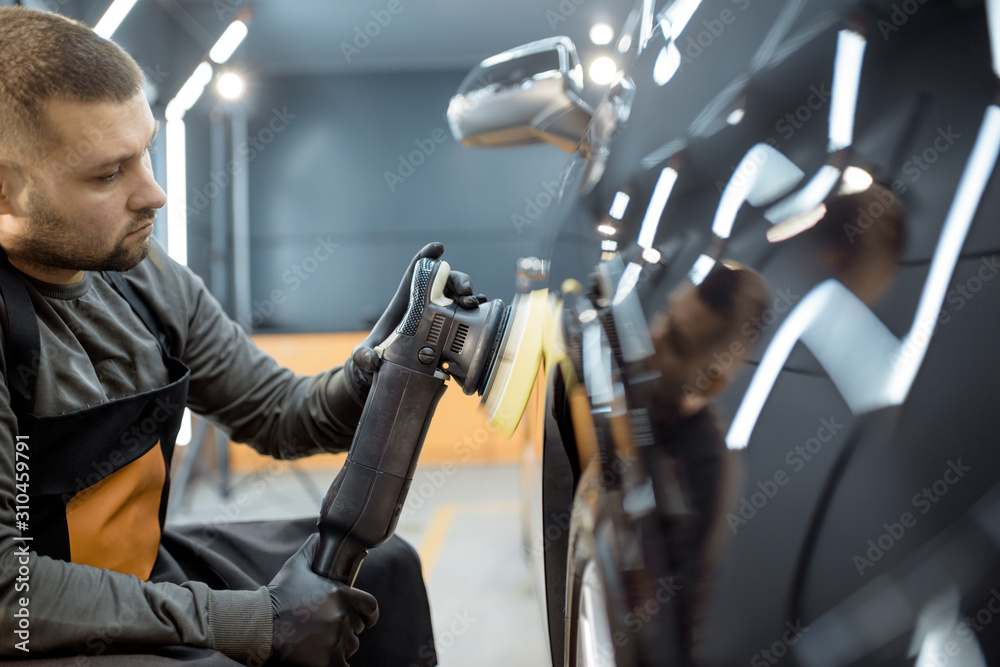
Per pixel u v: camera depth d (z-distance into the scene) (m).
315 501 3.47
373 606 0.65
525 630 1.72
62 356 0.68
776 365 0.40
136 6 4.04
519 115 0.86
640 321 0.45
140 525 0.75
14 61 0.57
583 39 5.59
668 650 0.41
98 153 0.60
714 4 0.53
